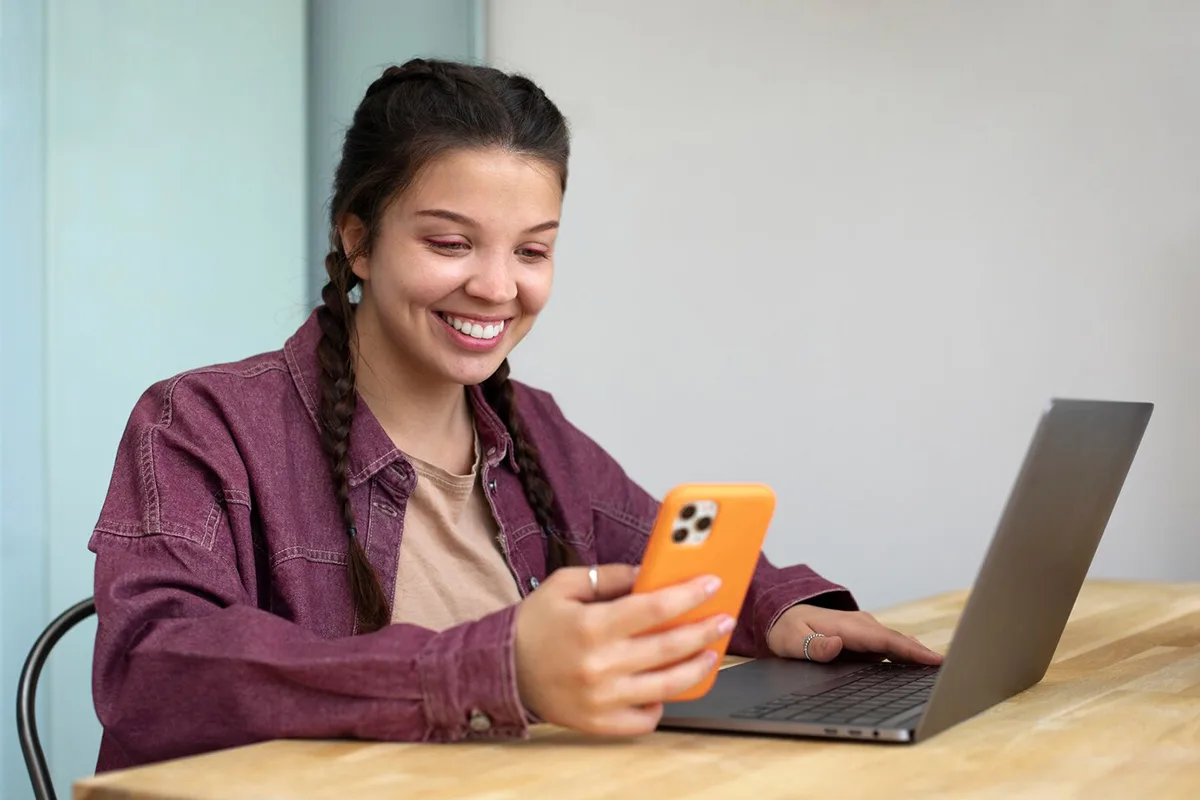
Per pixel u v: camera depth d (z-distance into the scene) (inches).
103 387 85.6
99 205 86.0
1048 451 33.2
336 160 104.8
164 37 91.0
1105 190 116.4
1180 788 27.8
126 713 35.7
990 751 31.3
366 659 32.5
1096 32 116.6
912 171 124.5
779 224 130.2
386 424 52.0
